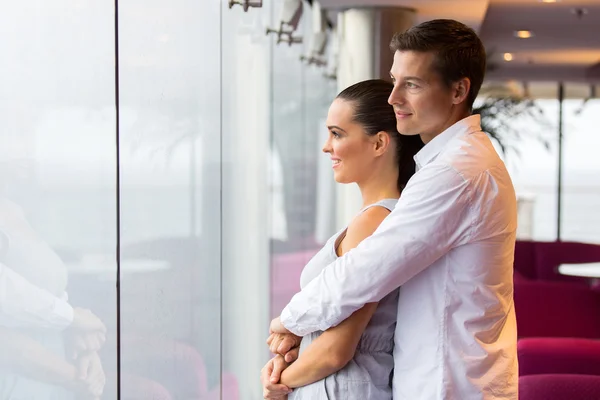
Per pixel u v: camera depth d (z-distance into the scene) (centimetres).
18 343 120
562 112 1120
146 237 164
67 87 127
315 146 546
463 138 175
